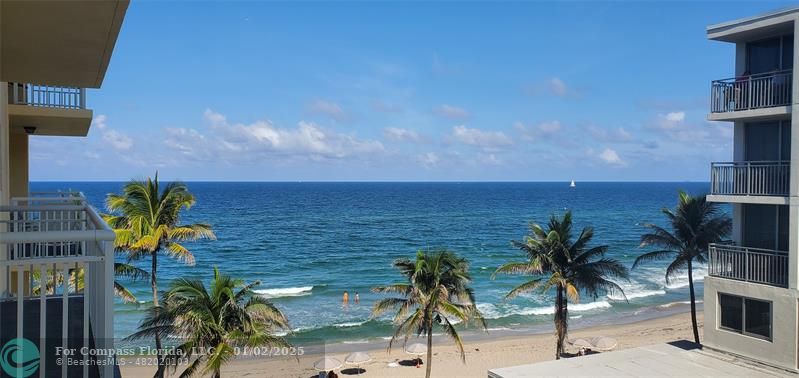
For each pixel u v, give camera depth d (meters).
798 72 16.50
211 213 120.62
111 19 5.70
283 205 146.88
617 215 129.12
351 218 115.81
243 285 20.56
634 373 17.39
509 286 54.97
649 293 52.53
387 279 58.03
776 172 18.03
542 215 126.88
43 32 6.05
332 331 40.03
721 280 19.05
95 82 8.51
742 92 18.61
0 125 9.35
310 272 61.62
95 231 3.57
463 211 136.50
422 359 35.03
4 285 7.95
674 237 30.30
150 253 26.08
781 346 17.28
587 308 47.56
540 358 35.19
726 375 17.14
